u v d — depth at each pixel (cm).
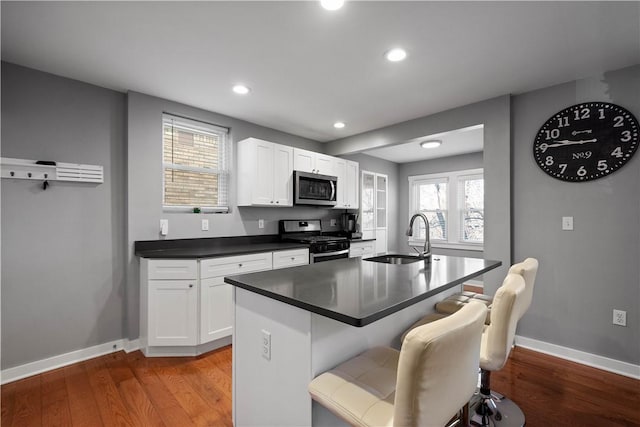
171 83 261
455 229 546
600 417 180
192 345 257
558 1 163
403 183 616
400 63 229
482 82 258
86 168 254
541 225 266
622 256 231
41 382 217
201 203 334
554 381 218
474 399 188
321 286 145
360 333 145
